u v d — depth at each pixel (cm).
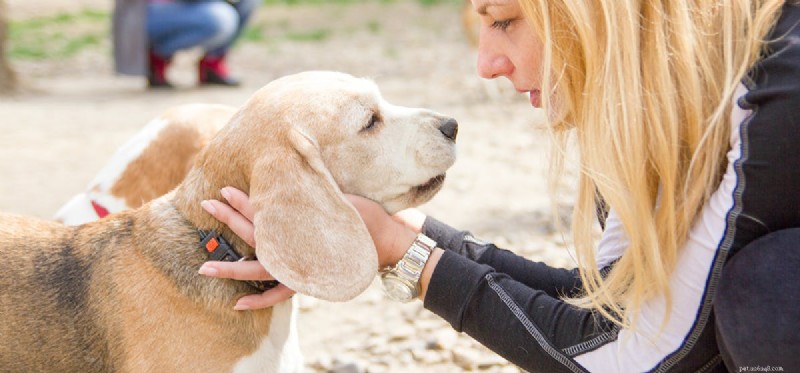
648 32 219
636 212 221
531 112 884
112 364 264
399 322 425
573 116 236
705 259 219
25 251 280
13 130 818
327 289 241
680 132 221
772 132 205
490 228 548
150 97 1014
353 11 1883
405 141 269
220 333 260
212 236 263
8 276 274
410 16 1800
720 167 221
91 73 1221
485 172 680
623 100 219
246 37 1525
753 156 208
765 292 208
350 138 264
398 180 268
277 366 271
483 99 959
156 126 339
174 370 257
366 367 379
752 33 213
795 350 204
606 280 235
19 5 1853
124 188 332
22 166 688
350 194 264
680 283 222
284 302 273
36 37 1508
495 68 256
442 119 276
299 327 423
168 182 330
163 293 262
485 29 255
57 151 738
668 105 216
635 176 220
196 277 262
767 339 207
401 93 1002
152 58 1073
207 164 269
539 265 292
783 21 216
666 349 227
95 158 716
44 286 274
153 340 260
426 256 256
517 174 674
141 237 272
